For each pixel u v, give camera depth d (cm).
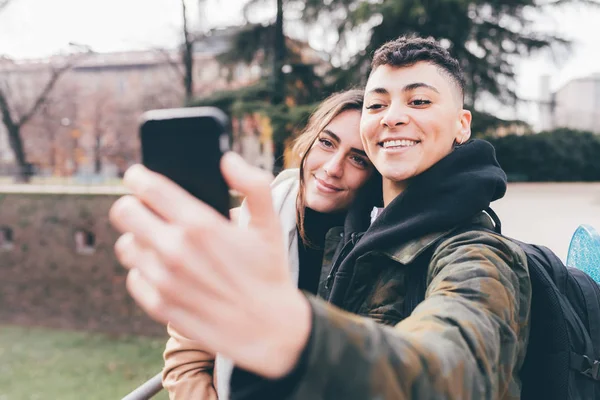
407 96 108
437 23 1245
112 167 3706
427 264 98
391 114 107
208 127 43
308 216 150
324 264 136
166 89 2666
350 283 108
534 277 104
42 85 2722
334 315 41
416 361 45
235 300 36
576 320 108
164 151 44
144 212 37
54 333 1412
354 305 108
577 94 4034
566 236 615
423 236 100
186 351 120
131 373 1174
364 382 40
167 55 1855
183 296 36
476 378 53
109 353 1283
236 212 112
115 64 4034
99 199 1398
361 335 42
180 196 37
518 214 780
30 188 1566
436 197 101
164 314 37
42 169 3266
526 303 86
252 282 36
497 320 67
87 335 1400
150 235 36
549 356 101
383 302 102
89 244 1474
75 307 1433
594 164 1630
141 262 37
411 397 43
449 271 78
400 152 107
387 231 102
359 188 144
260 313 36
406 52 109
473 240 89
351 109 143
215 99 1384
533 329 104
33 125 3078
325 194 143
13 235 1479
